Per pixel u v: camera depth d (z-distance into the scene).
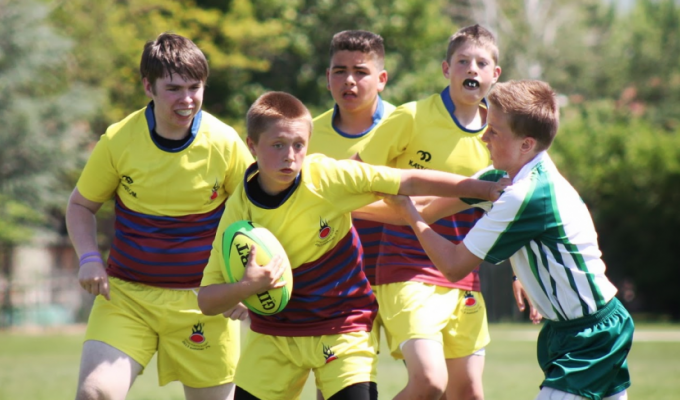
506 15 152.75
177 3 107.06
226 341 20.91
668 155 105.31
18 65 95.62
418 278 21.52
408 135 22.69
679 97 157.38
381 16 106.56
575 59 159.12
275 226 18.23
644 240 107.19
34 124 94.12
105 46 105.44
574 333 17.47
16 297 97.94
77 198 21.11
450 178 18.31
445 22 119.00
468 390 22.61
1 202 93.88
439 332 21.00
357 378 18.23
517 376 42.03
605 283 17.66
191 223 20.56
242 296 17.27
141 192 20.39
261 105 17.47
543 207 17.47
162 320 20.44
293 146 17.38
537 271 17.84
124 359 19.91
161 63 19.38
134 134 20.31
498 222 17.64
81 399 19.27
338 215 18.38
